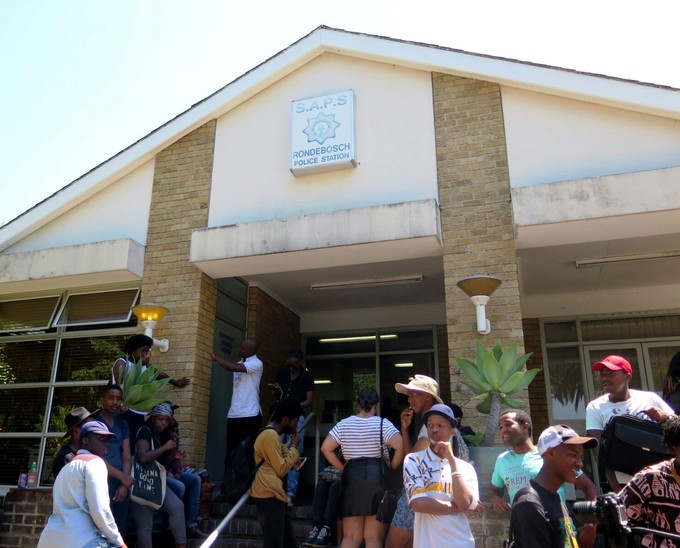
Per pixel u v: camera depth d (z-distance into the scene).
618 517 2.90
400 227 7.38
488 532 4.86
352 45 8.39
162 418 6.03
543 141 7.46
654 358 10.17
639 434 4.13
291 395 8.25
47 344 9.34
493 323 7.05
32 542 6.09
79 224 9.27
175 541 5.92
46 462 8.73
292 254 7.88
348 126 8.11
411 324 11.40
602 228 7.02
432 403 4.91
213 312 8.71
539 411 10.36
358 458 4.95
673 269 9.39
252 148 8.69
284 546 5.40
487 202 7.46
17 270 8.93
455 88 7.98
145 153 9.08
